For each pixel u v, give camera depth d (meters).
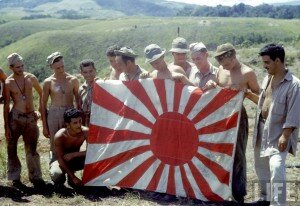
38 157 6.56
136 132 5.96
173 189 5.80
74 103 6.74
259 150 5.50
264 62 5.03
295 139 5.11
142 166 5.93
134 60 6.15
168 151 5.84
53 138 6.41
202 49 5.88
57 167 6.24
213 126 5.70
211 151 5.70
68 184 6.43
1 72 6.28
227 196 5.60
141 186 5.91
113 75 6.78
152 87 5.93
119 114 6.04
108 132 6.06
